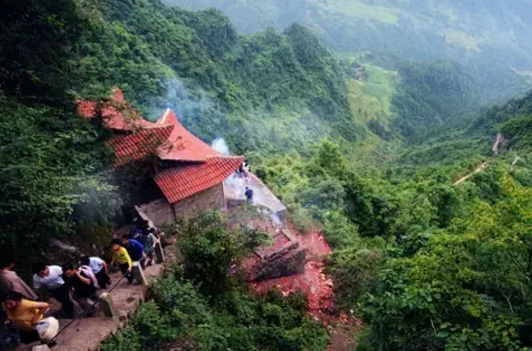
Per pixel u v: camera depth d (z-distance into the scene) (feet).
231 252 42.57
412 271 29.96
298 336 41.50
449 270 28.63
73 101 47.78
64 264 36.47
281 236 58.08
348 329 50.01
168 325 32.37
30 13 45.62
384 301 30.66
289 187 80.74
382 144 393.70
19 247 32.40
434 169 165.07
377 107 480.64
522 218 26.71
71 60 52.95
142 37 204.85
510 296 28.09
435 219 90.48
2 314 28.53
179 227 52.75
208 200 59.26
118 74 163.94
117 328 29.96
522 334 25.73
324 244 66.54
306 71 379.76
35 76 43.50
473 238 28.30
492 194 114.42
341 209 79.20
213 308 39.17
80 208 42.27
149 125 59.41
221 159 59.77
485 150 258.57
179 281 38.99
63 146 38.78
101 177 43.75
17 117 37.70
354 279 54.75
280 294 49.70
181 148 61.41
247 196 64.59
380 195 91.66
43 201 30.94
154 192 57.47
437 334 25.44
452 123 432.25
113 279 37.68
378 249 65.46
